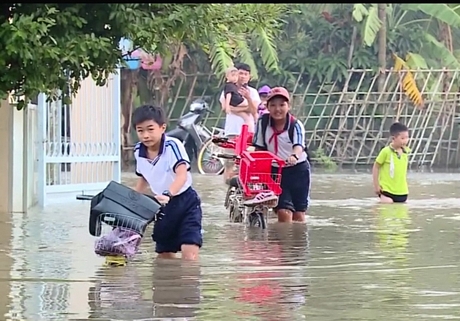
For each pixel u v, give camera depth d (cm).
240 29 1448
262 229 1670
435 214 1942
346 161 4006
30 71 1195
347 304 977
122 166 3962
